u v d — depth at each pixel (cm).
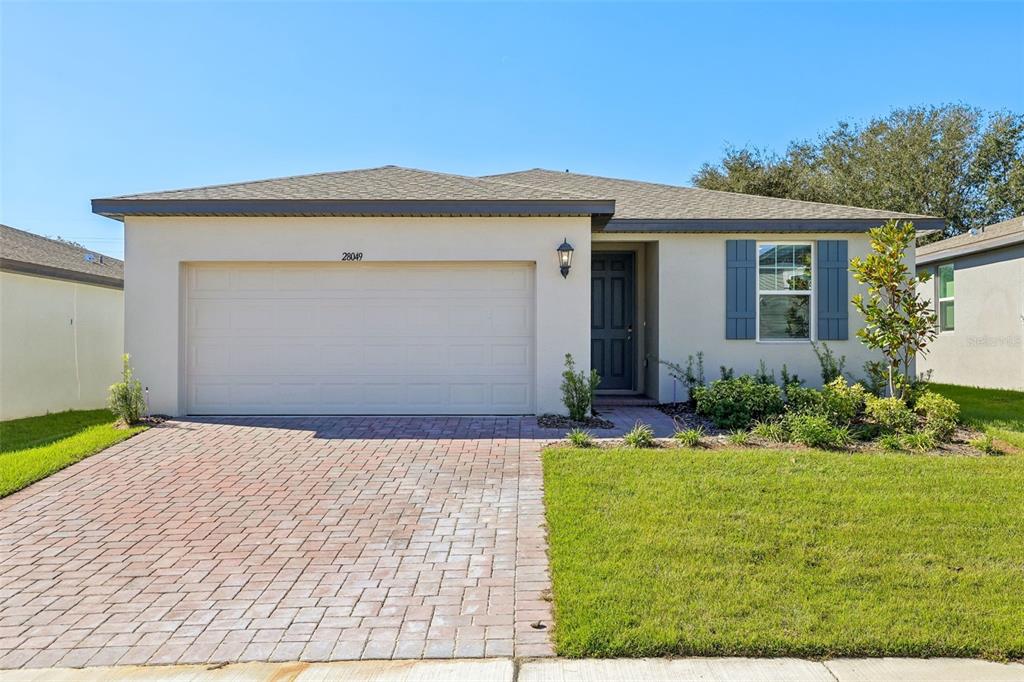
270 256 852
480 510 506
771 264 1034
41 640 324
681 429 787
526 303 872
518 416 862
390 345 869
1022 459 621
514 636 321
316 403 868
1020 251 1272
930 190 2494
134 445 707
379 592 371
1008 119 2475
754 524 451
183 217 847
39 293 1059
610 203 830
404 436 746
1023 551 405
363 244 854
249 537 457
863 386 938
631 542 421
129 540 454
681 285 1023
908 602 339
